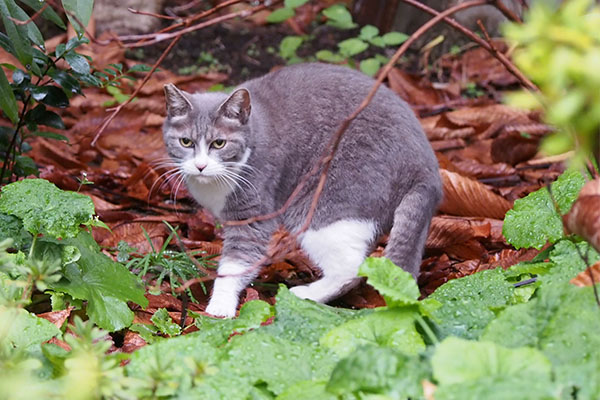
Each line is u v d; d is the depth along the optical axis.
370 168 4.54
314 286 4.61
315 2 8.82
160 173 6.02
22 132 4.83
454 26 2.73
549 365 2.41
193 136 4.62
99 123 7.17
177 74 8.12
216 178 4.61
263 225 4.71
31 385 2.46
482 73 8.02
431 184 4.56
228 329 3.07
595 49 1.80
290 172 4.74
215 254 4.99
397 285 3.02
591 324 2.69
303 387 2.59
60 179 5.85
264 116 4.77
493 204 5.34
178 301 4.24
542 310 2.79
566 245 3.62
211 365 2.72
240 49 8.40
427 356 2.60
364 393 2.52
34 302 3.82
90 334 2.58
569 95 1.85
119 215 5.39
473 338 2.96
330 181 4.59
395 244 4.43
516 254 4.67
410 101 7.66
